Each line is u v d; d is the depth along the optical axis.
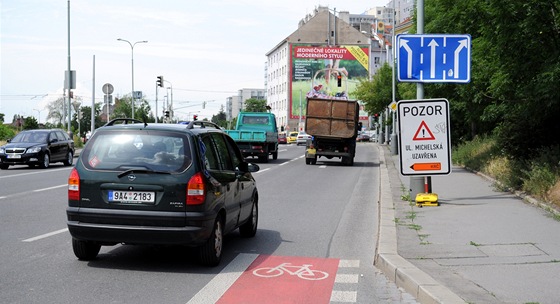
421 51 13.68
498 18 15.58
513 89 16.61
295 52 116.00
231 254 9.02
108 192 7.83
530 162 16.03
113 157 7.98
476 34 17.75
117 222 7.75
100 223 7.80
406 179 21.41
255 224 10.67
